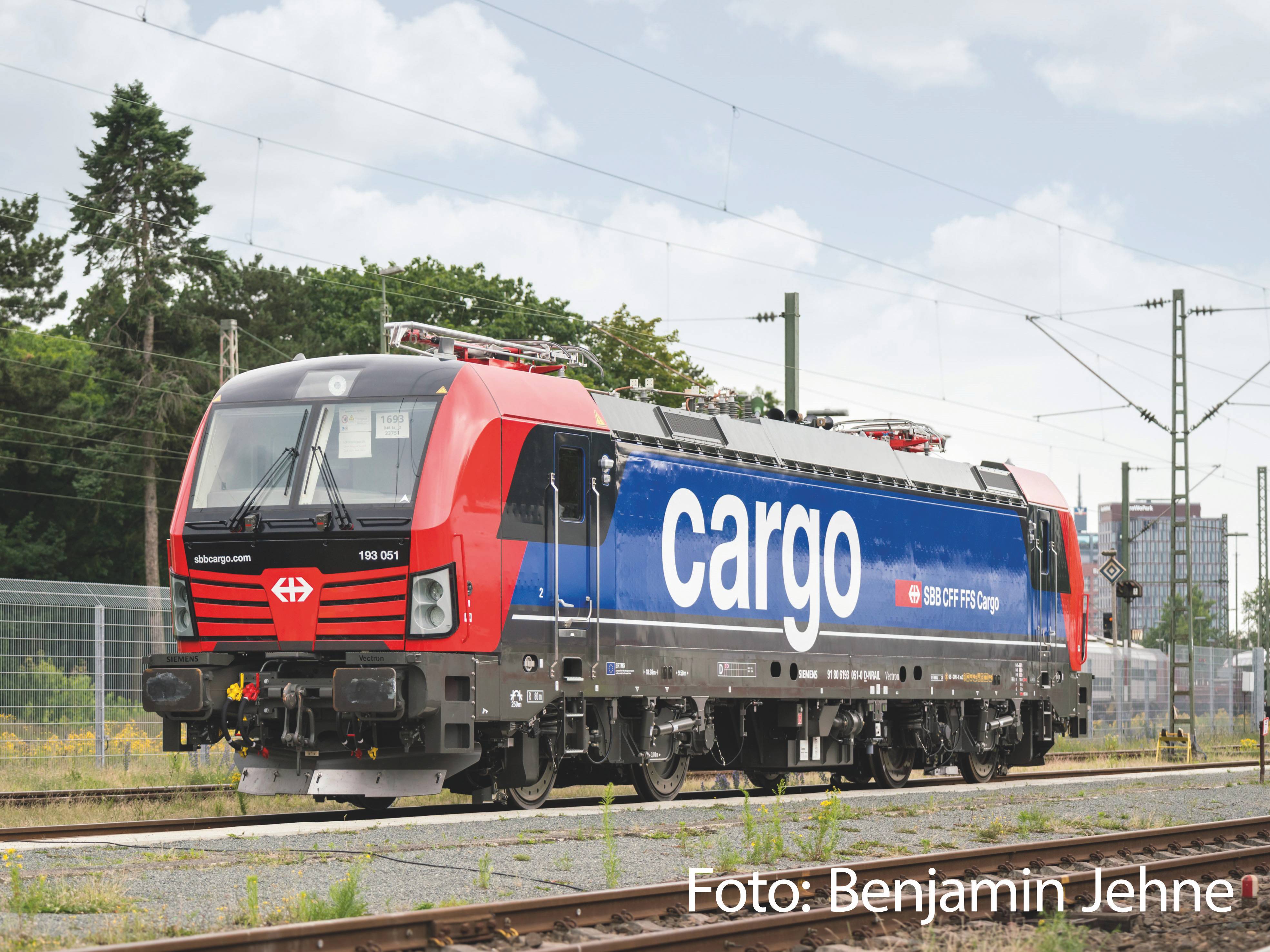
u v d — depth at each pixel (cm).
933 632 2280
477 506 1509
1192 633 3941
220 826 1495
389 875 1114
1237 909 1084
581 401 1692
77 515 6469
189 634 1549
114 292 6316
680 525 1814
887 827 1555
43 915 934
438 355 1695
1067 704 2617
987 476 2502
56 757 2200
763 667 1936
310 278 7362
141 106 6397
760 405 5956
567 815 1566
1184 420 3975
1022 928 995
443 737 1461
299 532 1493
